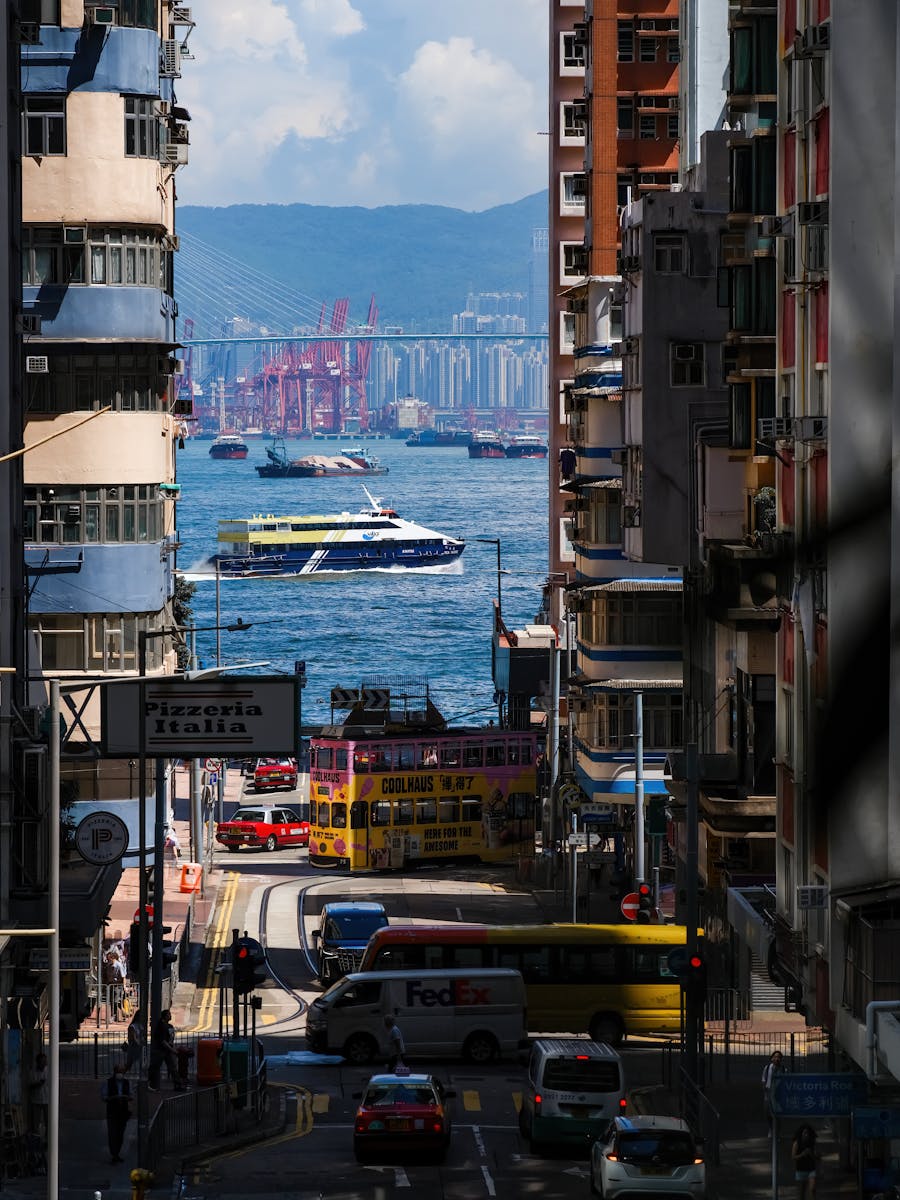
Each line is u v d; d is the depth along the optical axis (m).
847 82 105.31
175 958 171.50
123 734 128.25
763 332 136.12
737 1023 150.25
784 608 122.31
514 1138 121.75
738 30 136.75
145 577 197.75
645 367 184.62
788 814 121.19
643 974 157.00
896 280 103.62
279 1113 127.31
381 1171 111.50
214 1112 119.88
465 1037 147.38
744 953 150.38
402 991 147.50
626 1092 130.62
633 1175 100.38
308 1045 150.12
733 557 144.75
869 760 101.25
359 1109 117.44
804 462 112.06
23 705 122.00
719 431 167.62
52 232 194.62
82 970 136.00
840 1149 108.75
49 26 193.00
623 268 193.88
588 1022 156.38
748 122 139.88
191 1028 156.88
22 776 113.19
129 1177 105.56
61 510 195.75
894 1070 90.38
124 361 196.25
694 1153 101.62
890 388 102.88
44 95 193.75
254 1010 130.25
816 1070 117.88
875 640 100.12
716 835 147.12
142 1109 110.19
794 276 118.25
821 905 104.50
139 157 195.50
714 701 156.25
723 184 185.62
